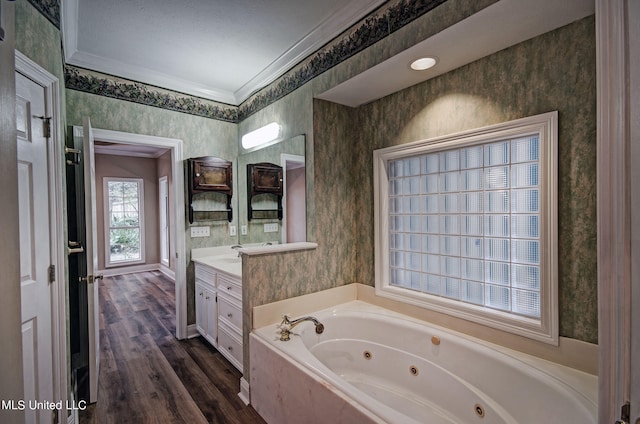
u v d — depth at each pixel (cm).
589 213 153
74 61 274
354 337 242
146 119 312
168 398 229
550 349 167
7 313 65
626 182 73
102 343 322
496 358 177
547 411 151
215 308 296
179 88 332
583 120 153
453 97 204
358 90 238
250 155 346
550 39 162
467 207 206
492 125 184
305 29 242
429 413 197
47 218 170
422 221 234
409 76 213
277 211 298
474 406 182
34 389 158
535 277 176
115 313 412
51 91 174
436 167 223
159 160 670
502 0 139
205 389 240
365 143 268
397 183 251
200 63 294
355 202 279
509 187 185
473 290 204
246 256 224
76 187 235
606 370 80
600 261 82
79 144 238
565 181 160
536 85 167
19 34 150
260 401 211
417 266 238
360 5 212
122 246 657
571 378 153
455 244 213
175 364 279
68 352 195
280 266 237
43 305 165
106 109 290
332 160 263
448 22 169
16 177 68
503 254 189
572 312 160
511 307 186
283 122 291
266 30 243
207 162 343
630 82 67
